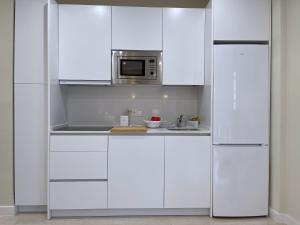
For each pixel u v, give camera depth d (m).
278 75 2.57
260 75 2.64
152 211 2.73
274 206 2.64
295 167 2.43
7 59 2.66
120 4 3.21
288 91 2.53
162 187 2.65
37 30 2.68
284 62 2.55
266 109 2.65
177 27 2.86
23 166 2.68
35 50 2.68
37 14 2.68
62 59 2.78
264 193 2.66
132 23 2.82
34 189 2.69
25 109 2.68
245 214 2.65
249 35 2.66
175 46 2.86
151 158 2.65
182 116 3.20
